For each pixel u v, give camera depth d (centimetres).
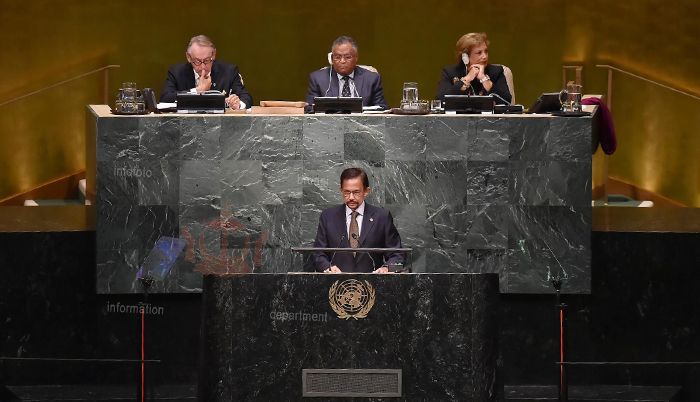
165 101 3167
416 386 2109
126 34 4212
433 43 4306
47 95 4084
